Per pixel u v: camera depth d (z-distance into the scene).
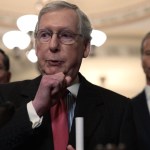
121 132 1.97
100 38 5.99
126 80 10.30
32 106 1.77
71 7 1.96
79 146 1.36
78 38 1.94
